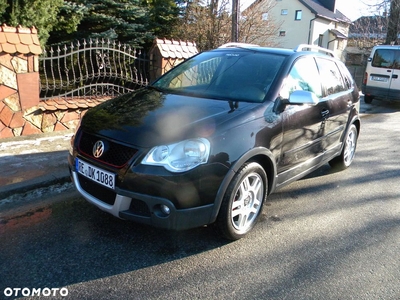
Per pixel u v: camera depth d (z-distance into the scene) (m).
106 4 9.55
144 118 2.96
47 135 5.50
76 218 3.39
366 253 3.12
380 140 7.36
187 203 2.68
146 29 10.70
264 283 2.65
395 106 12.21
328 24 36.53
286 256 3.01
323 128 4.21
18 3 6.88
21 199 3.70
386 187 4.75
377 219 3.79
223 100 3.38
